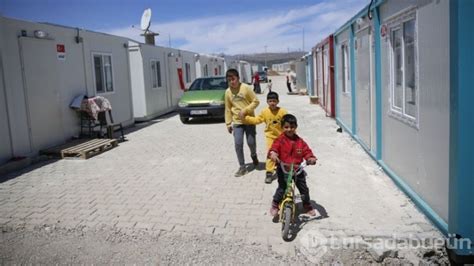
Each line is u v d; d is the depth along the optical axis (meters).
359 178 6.40
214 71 28.31
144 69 15.24
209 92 14.63
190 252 4.23
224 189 6.21
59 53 9.99
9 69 8.27
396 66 5.91
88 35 11.38
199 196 5.93
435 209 4.41
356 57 8.95
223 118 14.66
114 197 6.05
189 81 22.00
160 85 17.23
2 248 4.51
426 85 4.48
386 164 6.65
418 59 4.69
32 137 8.92
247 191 6.07
